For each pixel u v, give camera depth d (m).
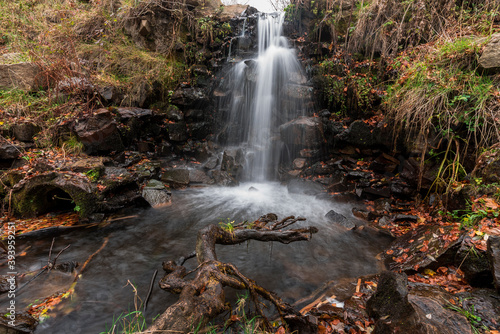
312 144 6.66
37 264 3.47
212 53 8.40
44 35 7.45
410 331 1.96
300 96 7.21
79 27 8.18
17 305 2.70
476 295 2.47
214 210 5.43
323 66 7.12
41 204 4.77
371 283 3.12
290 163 7.14
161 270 3.46
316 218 5.12
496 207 3.28
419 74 4.98
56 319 2.56
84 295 2.92
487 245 2.70
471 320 2.16
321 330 2.36
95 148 5.89
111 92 6.91
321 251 4.00
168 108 7.54
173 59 8.08
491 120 4.07
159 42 8.10
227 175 6.88
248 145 8.00
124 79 7.70
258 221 3.88
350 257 3.85
